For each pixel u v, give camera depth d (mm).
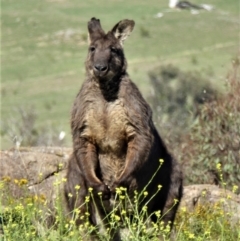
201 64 133625
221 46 152000
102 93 21625
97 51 21938
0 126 66312
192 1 195000
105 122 21562
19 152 25906
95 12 186375
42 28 173125
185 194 24234
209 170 30969
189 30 167375
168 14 181750
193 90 80875
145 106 21812
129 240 18484
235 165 30234
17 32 172625
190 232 19547
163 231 19062
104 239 19344
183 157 31594
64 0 195875
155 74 96875
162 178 22234
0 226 19484
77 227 20656
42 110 114062
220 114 31516
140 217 19781
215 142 31109
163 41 159125
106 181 22031
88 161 21484
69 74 143500
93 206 21453
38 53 158375
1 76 144375
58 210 18891
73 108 22031
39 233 18750
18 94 131625
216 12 182625
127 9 188000
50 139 42688
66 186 21906
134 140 21453
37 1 195500
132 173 21156
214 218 20844
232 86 32312
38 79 141125
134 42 159125
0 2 194875
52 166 25500
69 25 174500
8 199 21312
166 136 38906
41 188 24672
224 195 23344
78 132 21734
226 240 19156
